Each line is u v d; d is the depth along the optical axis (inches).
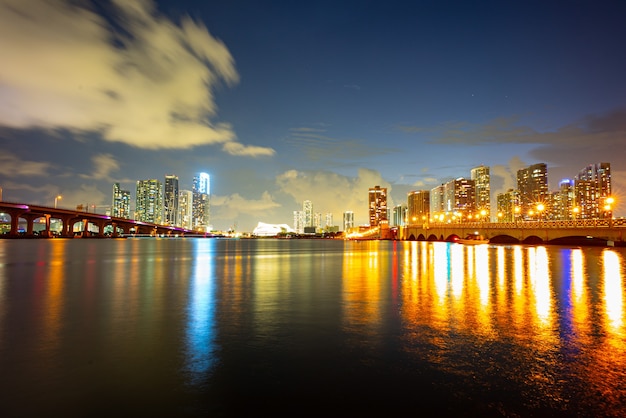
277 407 396.8
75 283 1336.1
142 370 490.9
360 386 442.3
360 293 1097.4
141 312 834.8
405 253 3737.7
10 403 404.5
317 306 896.9
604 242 4616.1
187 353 554.3
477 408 391.2
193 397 418.3
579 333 643.5
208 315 802.8
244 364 510.3
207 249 5012.3
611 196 4042.8
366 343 597.9
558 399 408.2
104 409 392.8
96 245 5679.1
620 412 382.0
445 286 1227.9
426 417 375.9
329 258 2935.5
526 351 553.6
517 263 2145.7
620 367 491.8
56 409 392.5
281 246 6781.5
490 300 961.5
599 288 1156.5
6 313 821.9
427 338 621.6
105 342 606.9
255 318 772.0
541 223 4724.4
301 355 544.7
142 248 5027.1
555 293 1064.8
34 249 4055.1
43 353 554.6
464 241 6368.1
